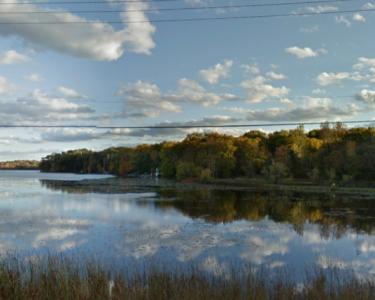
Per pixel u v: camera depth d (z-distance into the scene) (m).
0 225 34.59
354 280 16.42
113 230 32.56
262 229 33.88
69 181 116.81
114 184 101.00
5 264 17.92
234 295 14.04
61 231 31.97
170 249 25.73
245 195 67.44
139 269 19.83
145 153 162.88
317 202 55.62
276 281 16.45
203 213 43.69
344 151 87.56
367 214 43.53
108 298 14.00
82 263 20.09
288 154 101.12
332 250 26.23
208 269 20.42
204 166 118.06
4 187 86.75
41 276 15.19
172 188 86.19
